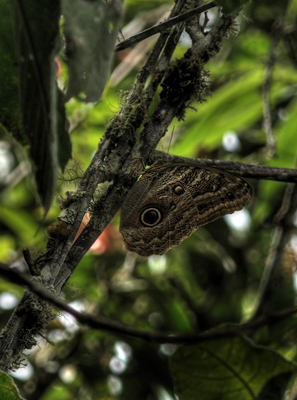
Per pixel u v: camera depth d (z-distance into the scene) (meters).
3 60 0.76
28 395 1.01
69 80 0.67
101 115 1.01
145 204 0.87
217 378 0.81
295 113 1.01
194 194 0.88
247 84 1.03
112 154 0.78
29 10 0.71
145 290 1.04
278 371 0.81
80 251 0.76
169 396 1.02
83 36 0.65
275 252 0.94
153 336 0.75
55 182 0.65
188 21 0.78
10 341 0.74
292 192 0.93
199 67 0.78
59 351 1.04
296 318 0.96
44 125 0.70
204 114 1.02
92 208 0.77
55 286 0.75
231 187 0.87
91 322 0.70
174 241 0.88
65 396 1.06
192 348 0.81
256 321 0.82
